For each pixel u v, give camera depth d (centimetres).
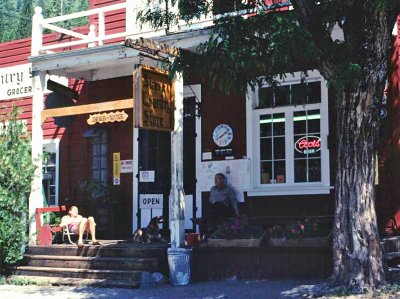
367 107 793
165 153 1334
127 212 1358
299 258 952
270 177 1198
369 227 794
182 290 952
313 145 1161
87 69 1364
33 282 1096
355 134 799
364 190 799
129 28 1377
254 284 939
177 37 1092
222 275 1012
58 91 1321
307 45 696
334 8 755
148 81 1019
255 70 761
